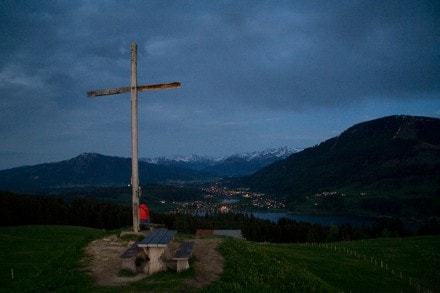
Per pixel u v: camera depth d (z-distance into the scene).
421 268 43.69
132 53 22.50
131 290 13.63
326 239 120.44
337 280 34.38
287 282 19.20
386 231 116.44
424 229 129.50
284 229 127.12
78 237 55.12
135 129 22.55
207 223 143.12
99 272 16.28
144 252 18.47
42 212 102.88
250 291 15.19
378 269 41.34
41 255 39.06
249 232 127.56
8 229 61.56
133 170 22.66
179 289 13.82
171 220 137.38
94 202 129.62
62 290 13.94
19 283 17.05
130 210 130.50
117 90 22.78
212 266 17.94
